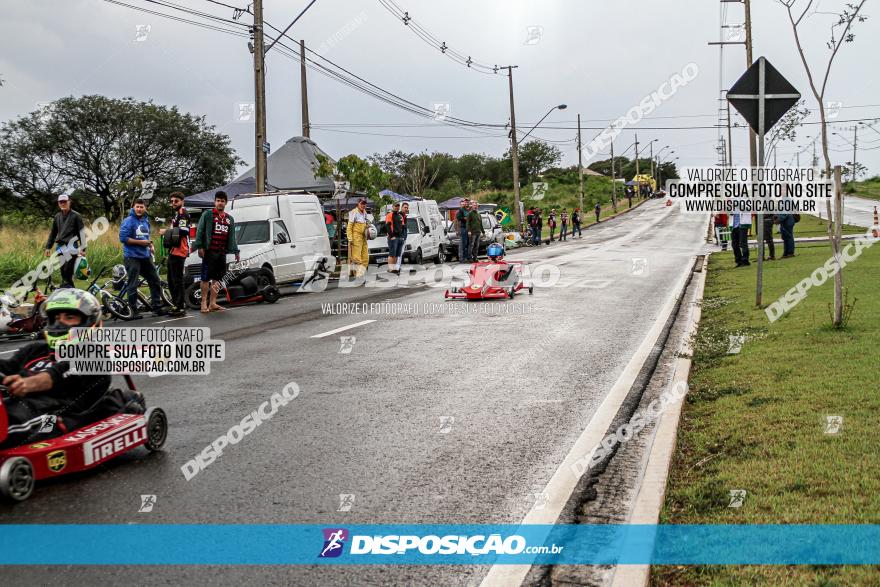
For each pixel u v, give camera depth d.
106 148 41.47
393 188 67.88
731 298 13.43
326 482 4.93
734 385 7.05
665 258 27.33
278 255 17.52
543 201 97.19
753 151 25.58
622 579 3.41
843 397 6.15
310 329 11.82
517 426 6.21
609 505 4.50
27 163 39.97
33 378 4.94
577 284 18.14
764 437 5.38
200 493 4.73
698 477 4.83
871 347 7.95
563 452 5.52
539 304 14.42
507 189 104.31
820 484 4.39
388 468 5.19
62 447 4.82
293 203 19.06
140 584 3.55
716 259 24.62
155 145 42.41
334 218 30.97
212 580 3.59
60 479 5.01
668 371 8.23
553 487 4.81
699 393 6.97
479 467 5.20
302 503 4.56
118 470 5.20
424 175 75.19
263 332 11.61
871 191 96.75
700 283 16.73
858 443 5.02
